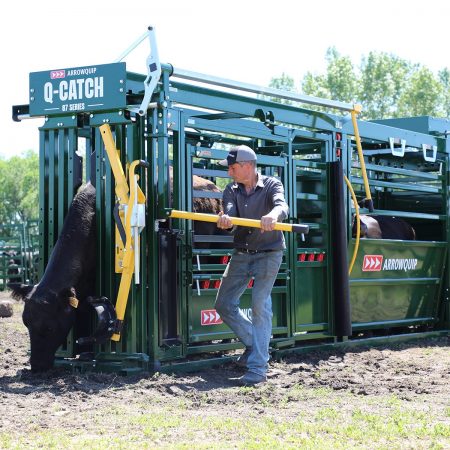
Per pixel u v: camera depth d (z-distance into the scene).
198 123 8.26
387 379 7.74
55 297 7.67
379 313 10.86
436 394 6.97
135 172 7.84
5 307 15.48
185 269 8.14
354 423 5.71
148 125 7.84
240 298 8.88
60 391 6.84
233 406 6.38
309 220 10.12
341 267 9.80
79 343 7.50
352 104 10.03
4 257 26.52
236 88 8.51
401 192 12.77
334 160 10.09
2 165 72.19
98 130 7.96
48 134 8.38
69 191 8.22
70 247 7.87
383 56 58.28
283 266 9.30
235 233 7.77
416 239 12.62
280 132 9.33
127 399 6.56
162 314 7.84
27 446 4.96
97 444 5.00
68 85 8.06
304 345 9.76
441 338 11.58
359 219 9.92
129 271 7.61
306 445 5.00
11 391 6.84
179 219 8.08
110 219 7.89
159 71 7.59
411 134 11.49
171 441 5.16
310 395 6.86
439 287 11.98
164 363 8.23
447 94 61.38
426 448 4.98
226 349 8.66
